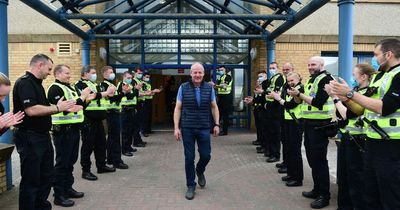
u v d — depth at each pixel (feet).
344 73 19.84
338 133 17.43
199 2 41.34
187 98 19.11
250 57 41.63
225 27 41.78
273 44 35.47
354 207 15.17
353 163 15.05
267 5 28.17
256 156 28.63
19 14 38.40
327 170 17.49
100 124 23.12
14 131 14.76
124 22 40.68
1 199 18.60
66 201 17.60
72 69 38.37
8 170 20.13
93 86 21.49
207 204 17.85
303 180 22.00
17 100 14.64
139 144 32.96
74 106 15.15
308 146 17.75
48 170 15.57
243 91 42.50
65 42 38.37
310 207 17.43
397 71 11.19
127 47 41.78
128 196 19.08
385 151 11.36
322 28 39.37
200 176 20.59
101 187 20.63
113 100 24.44
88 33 34.40
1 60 19.56
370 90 12.09
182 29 41.91
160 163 26.58
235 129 42.57
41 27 38.42
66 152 17.79
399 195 11.23
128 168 25.05
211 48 42.04
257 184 21.20
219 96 38.55
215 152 30.22
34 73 14.97
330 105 17.10
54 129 17.51
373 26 39.86
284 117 21.71
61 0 26.55
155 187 20.66
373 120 11.61
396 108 11.02
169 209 17.17
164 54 41.88
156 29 41.73
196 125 19.17
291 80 20.10
